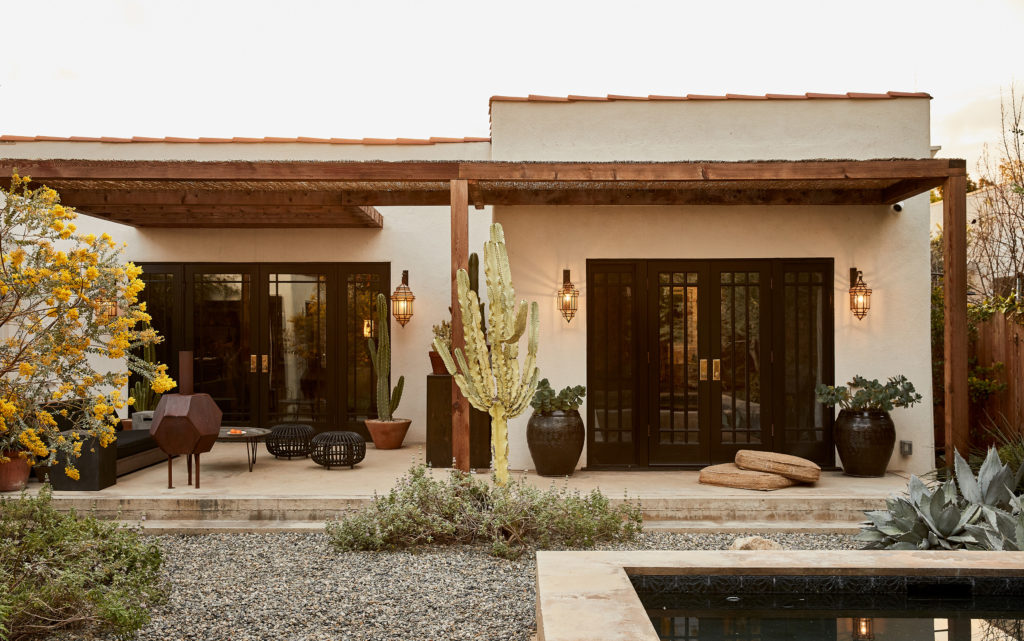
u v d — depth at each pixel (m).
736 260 8.41
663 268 8.42
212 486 7.13
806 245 8.36
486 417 8.17
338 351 10.53
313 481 7.42
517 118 8.54
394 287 10.52
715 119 8.53
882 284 8.34
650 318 8.41
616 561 3.38
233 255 10.49
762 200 8.23
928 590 3.28
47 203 4.84
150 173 6.83
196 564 5.27
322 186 7.57
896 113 8.48
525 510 5.74
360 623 4.05
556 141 8.53
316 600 4.43
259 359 10.50
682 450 8.38
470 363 6.04
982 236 11.93
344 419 10.50
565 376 8.34
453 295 6.75
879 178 6.80
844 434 7.77
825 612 3.26
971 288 11.98
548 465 7.72
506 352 6.08
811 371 8.41
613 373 8.43
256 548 5.74
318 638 3.83
